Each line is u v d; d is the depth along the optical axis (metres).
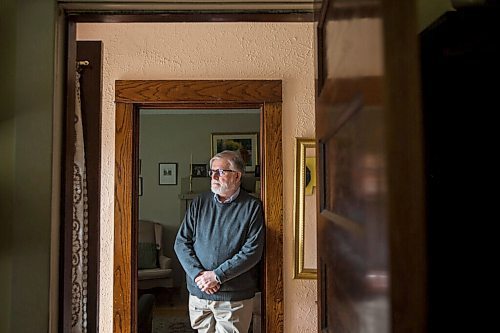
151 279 6.25
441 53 0.91
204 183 6.76
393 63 0.57
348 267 0.80
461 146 0.89
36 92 1.29
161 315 5.78
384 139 0.58
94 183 1.82
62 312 1.34
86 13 1.38
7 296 1.24
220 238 2.82
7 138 1.27
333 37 0.95
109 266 2.66
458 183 0.88
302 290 2.63
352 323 0.77
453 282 0.87
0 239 1.25
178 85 2.69
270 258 2.64
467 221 0.88
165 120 6.82
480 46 0.89
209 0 1.36
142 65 2.72
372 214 0.63
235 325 2.80
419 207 0.56
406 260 0.56
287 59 2.71
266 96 2.68
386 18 0.58
